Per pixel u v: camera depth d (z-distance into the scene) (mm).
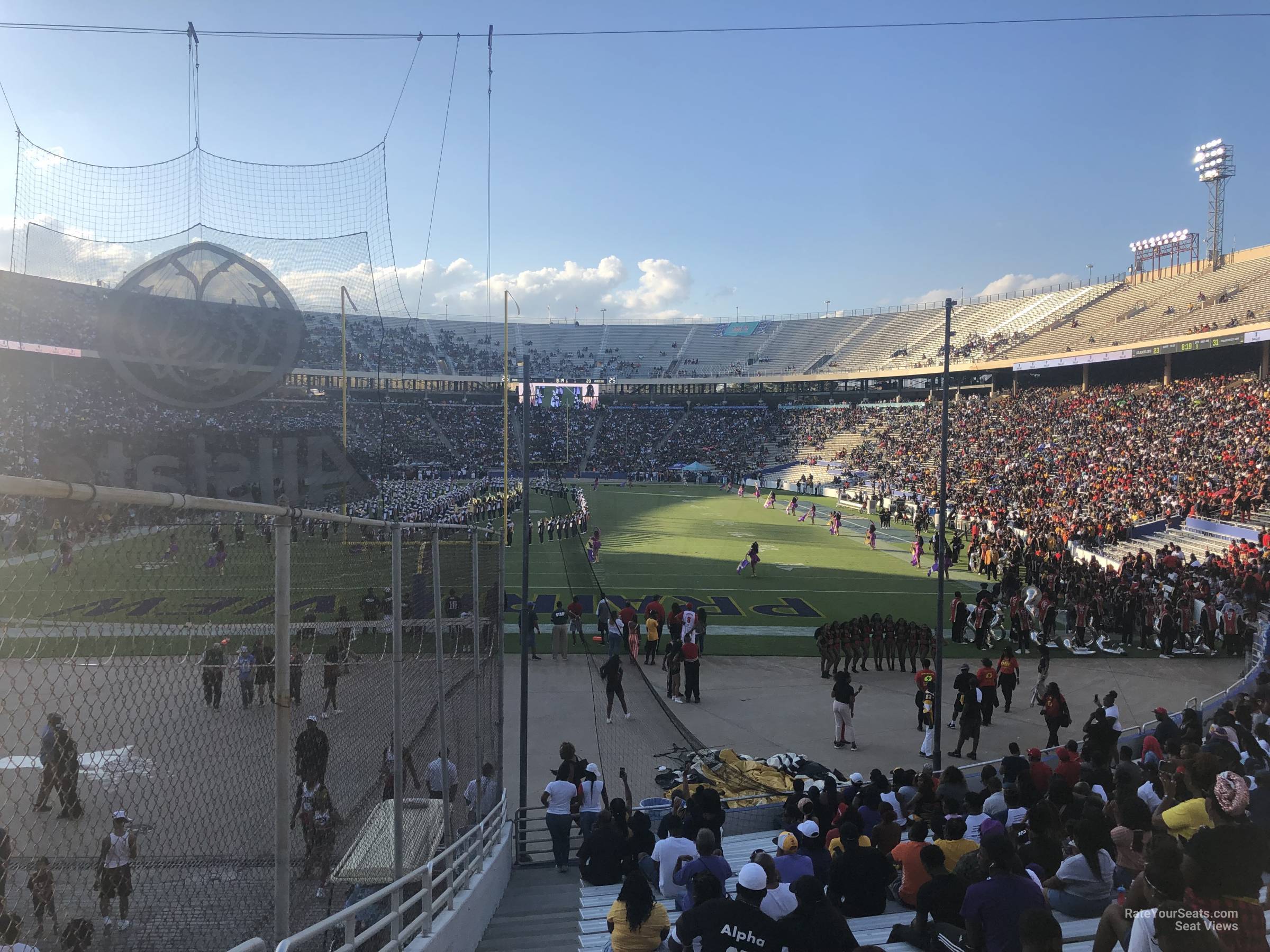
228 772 7008
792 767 14156
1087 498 42500
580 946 7504
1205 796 6316
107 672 5129
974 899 5039
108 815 5801
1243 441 42062
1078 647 23625
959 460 59531
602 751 15125
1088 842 6805
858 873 7289
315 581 16000
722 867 7477
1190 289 65375
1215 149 65750
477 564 8914
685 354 115312
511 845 10938
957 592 31047
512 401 97188
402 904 5934
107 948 5328
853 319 109688
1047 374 74625
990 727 17578
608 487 78438
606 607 21750
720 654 22734
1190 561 28594
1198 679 20844
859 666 21906
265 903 6203
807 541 44281
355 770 9172
